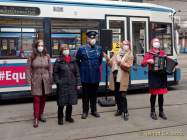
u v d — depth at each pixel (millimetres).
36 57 9227
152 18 14906
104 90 13641
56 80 9125
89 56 9758
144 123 9508
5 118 10266
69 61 9203
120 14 14070
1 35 11875
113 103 11828
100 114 10586
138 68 14375
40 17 12500
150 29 14836
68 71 9141
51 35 12672
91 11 13453
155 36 15008
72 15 13070
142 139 8016
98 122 9625
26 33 12273
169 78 15461
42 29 12547
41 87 9266
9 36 12000
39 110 9609
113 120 9844
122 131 8719
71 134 8492
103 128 9008
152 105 9961
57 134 8508
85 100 10031
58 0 12844
